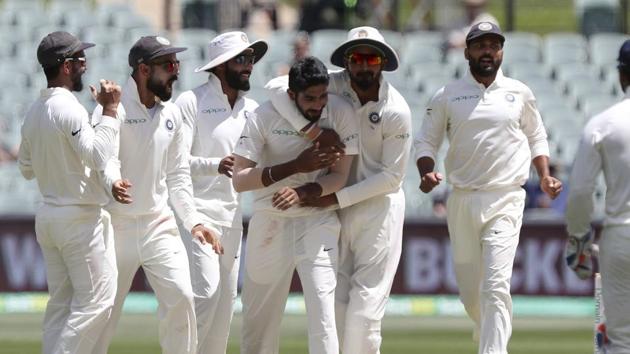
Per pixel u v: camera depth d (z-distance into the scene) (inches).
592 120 994.7
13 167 2475.4
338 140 1099.9
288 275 1157.1
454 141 1238.9
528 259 2106.3
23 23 3061.0
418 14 3117.6
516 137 1231.5
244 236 2096.5
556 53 2992.1
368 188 1136.2
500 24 3462.1
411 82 2842.0
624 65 991.6
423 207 2329.0
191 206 1151.6
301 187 1107.9
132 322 1953.7
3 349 1628.9
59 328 1121.4
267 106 1123.3
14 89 2758.4
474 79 1233.4
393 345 1710.1
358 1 2952.8
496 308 1204.5
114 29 3014.3
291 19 3565.5
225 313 1247.5
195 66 2824.8
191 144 1232.2
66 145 1078.4
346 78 1162.6
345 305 1177.4
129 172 1124.5
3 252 2098.9
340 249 1175.6
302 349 1648.6
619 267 983.6
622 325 985.5
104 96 1074.7
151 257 1136.2
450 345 1715.1
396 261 1173.7
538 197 2191.2
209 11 3073.3
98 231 1098.1
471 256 1256.2
